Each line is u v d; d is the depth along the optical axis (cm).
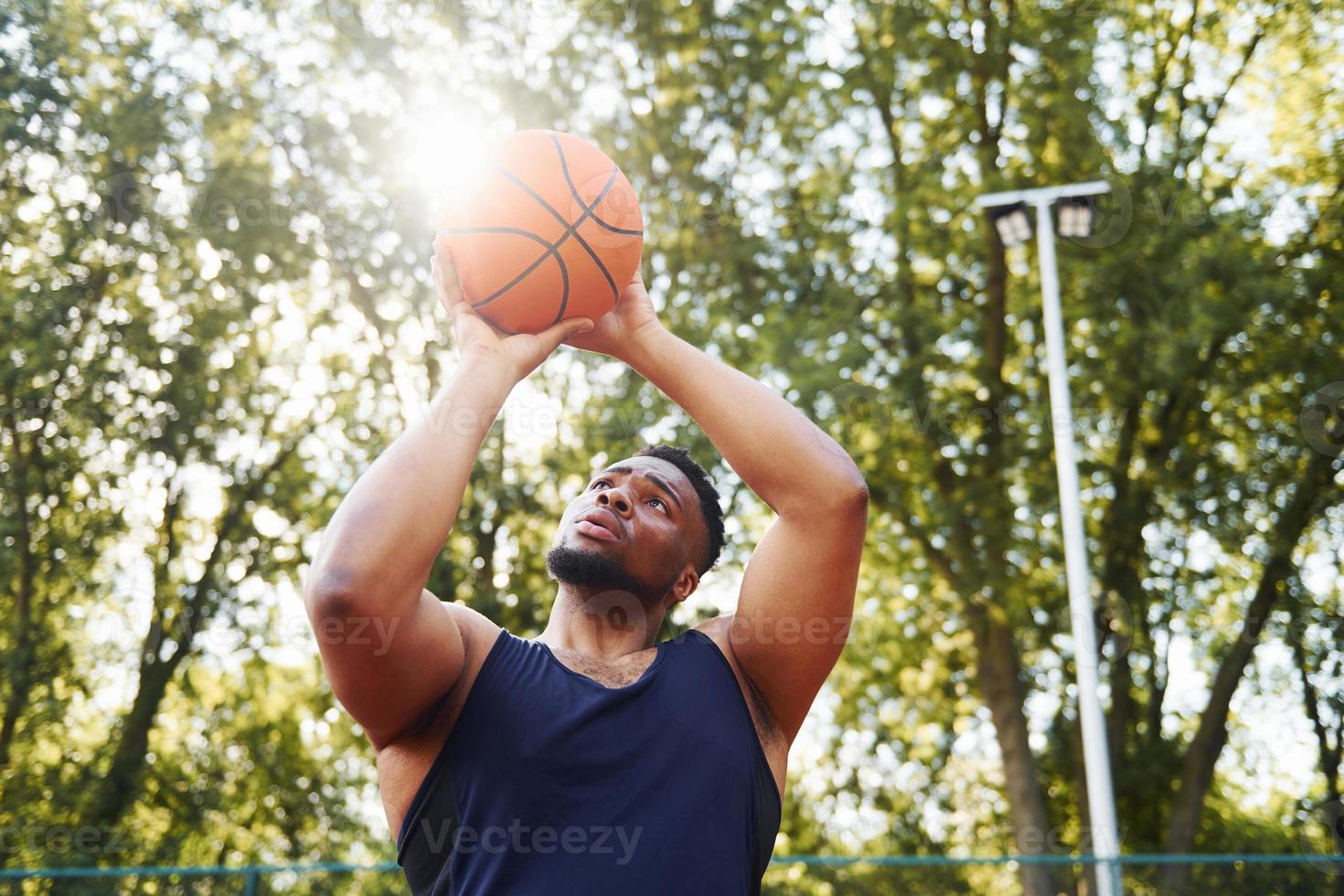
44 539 1330
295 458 1391
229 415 1345
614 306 201
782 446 181
